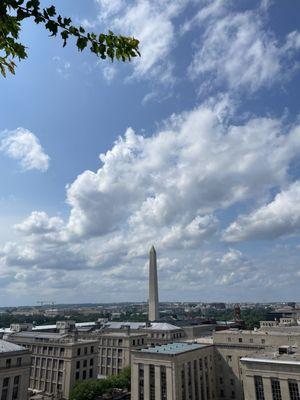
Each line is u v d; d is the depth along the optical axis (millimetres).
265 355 88438
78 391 120312
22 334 165750
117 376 133000
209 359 118688
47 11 9094
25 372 105250
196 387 107312
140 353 106812
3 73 10383
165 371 100625
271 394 78312
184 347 115875
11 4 8758
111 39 10094
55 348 144500
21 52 10000
